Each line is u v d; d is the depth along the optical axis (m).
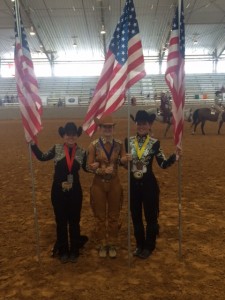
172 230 5.69
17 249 5.11
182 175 9.55
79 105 41.91
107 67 4.58
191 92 47.88
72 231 4.70
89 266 4.57
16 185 8.77
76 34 41.47
